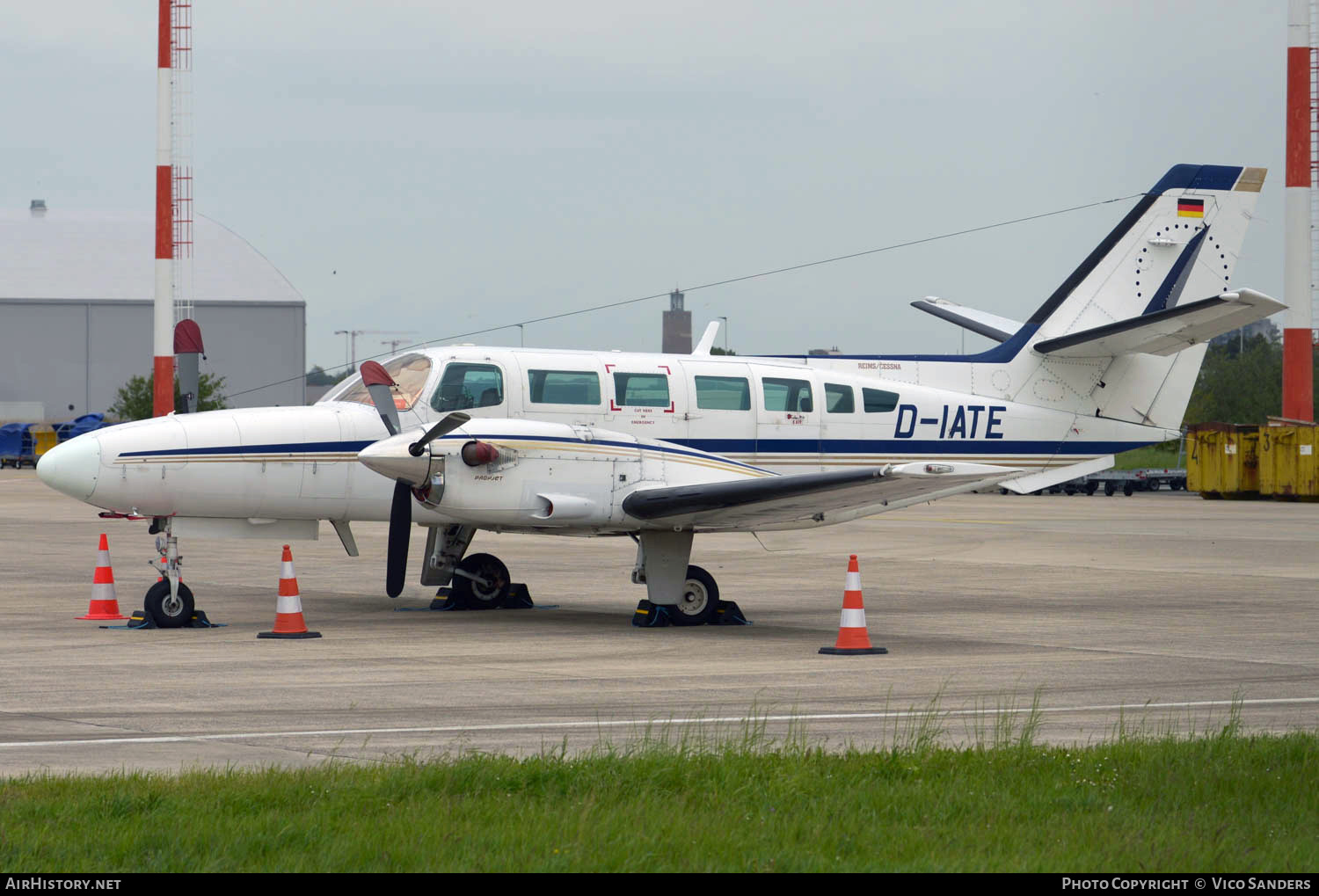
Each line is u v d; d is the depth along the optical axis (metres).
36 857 23.81
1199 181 75.75
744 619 61.47
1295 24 179.50
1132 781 29.88
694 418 65.38
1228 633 57.84
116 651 50.81
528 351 63.88
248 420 58.56
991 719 38.09
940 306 86.06
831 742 34.50
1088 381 74.12
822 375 68.75
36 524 124.75
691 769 29.75
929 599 71.81
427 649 51.94
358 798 27.31
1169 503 172.62
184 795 27.52
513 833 25.28
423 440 55.38
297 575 81.81
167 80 169.62
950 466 53.50
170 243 171.62
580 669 47.00
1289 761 31.41
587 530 59.81
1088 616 64.06
